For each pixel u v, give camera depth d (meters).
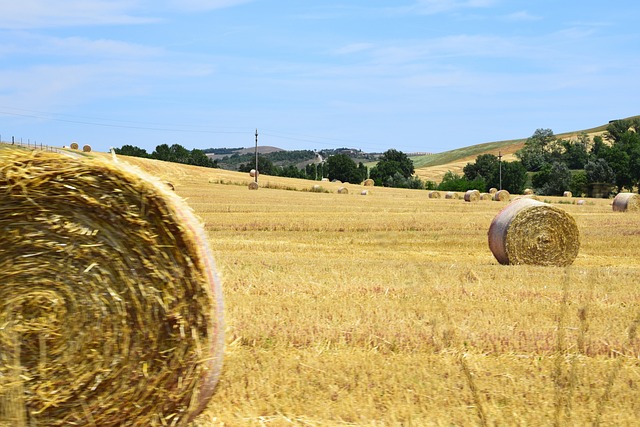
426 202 52.53
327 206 43.72
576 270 16.83
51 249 6.89
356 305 11.91
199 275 6.91
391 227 30.34
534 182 117.81
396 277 15.00
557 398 6.83
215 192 57.09
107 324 6.89
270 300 12.28
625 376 8.30
